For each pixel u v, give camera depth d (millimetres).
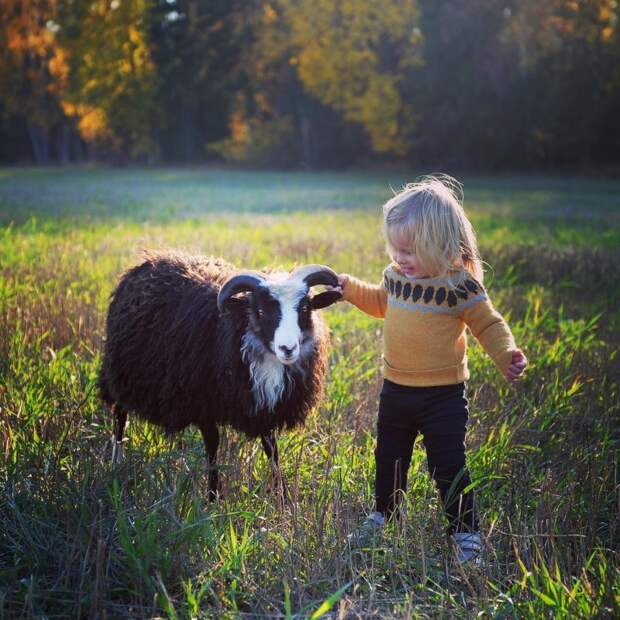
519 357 3740
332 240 13680
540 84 49094
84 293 7992
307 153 60094
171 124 65750
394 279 3885
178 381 4480
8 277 8734
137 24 62031
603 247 13992
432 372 3785
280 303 4047
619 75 48062
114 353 4875
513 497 4262
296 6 55906
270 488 4188
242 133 68812
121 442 4750
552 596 3197
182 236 13727
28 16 66250
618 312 9148
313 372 4422
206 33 62188
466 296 3756
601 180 45094
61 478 4105
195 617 3133
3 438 4586
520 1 50531
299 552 3627
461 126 50469
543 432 5145
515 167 52688
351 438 4836
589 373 6402
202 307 4500
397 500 3998
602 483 4402
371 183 40938
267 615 3176
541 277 11297
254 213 20844
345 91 53938
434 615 3287
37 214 18250
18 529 3766
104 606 3230
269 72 63594
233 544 3566
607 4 51250
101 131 67438
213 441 4578
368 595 3432
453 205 3738
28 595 3131
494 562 3613
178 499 3920
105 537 3623
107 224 16141
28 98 67438
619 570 3391
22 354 5945
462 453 3807
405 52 53531
